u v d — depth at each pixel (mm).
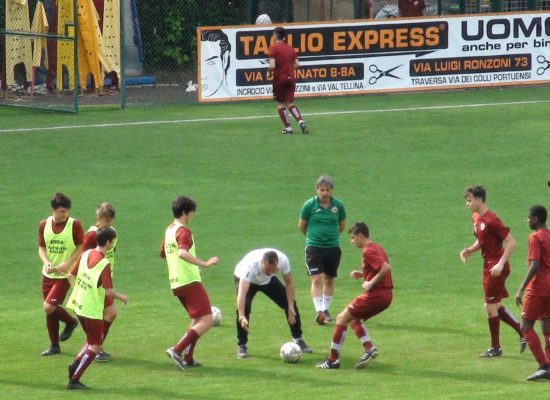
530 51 96438
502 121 82125
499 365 36375
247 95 89688
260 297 45531
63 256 37750
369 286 35594
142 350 38312
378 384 34188
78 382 34000
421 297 44781
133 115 84375
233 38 88438
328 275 42062
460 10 102562
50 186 62562
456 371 35656
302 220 41875
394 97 92625
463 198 60969
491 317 37156
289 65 76312
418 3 99375
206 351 38281
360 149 72812
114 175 65312
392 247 52031
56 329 37938
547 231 35156
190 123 81000
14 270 48594
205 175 65688
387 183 64250
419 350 38188
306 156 70625
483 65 95250
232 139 75500
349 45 91500
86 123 80812
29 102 89625
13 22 91312
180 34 105125
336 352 36031
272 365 36594
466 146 73812
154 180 64312
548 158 70375
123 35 86875
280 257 37062
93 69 92938
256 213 57875
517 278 47375
